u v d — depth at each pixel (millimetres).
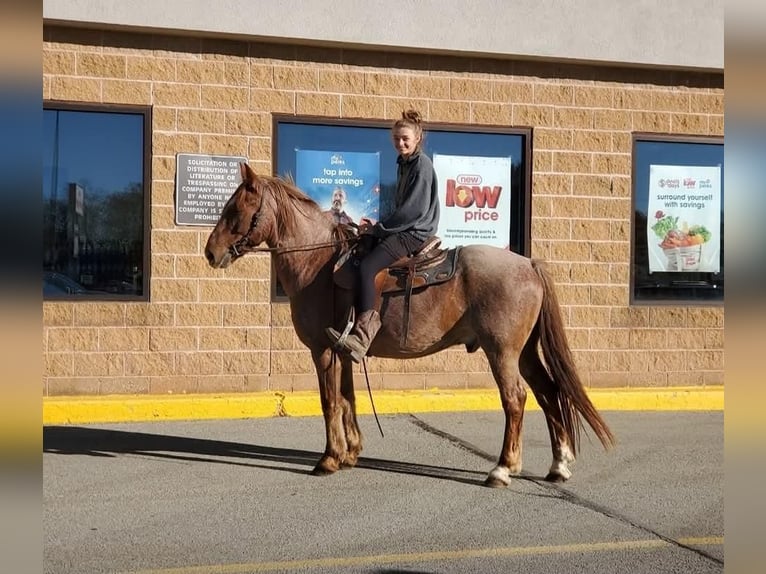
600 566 4840
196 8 9586
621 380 10867
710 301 11211
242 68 9984
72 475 6887
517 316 6445
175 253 9797
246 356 9953
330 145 10289
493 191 10664
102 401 9227
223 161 9930
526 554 5039
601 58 10633
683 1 10836
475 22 10312
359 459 7512
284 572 4719
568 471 6797
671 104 11094
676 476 7016
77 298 9570
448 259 6641
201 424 9086
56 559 4898
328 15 9930
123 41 9672
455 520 5727
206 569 4754
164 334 9750
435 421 9328
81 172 9664
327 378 6809
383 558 4953
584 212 10828
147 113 9750
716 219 11219
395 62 10383
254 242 6691
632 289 10961
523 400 6578
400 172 6766
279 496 6293
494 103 10617
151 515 5793
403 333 6555
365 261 6473
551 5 10500
